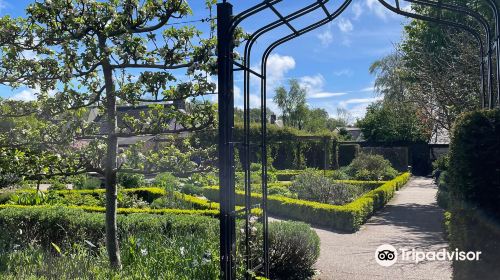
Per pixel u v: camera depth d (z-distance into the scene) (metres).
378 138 36.66
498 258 3.52
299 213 11.84
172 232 6.27
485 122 3.65
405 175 25.22
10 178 5.03
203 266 4.31
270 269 6.10
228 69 4.02
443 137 34.34
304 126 53.19
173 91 4.80
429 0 4.54
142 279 3.99
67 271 4.03
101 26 4.71
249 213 4.61
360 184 18.56
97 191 12.60
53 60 4.87
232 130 4.08
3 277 3.63
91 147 4.81
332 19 4.59
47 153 4.76
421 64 15.55
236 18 3.93
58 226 6.72
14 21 4.72
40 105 4.86
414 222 11.64
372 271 6.84
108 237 4.92
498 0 11.27
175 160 5.04
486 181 3.58
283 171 27.75
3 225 6.75
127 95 4.86
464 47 13.08
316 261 6.95
